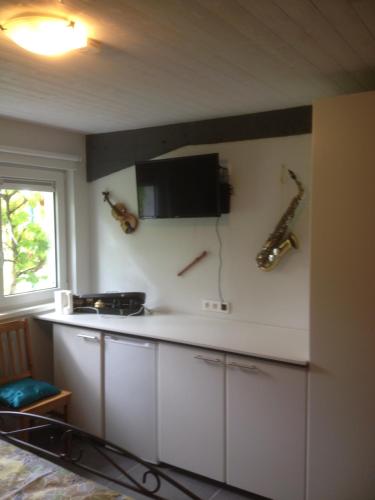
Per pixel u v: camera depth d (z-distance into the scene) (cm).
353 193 213
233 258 319
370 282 213
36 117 316
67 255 382
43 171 357
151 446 295
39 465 185
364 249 213
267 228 305
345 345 221
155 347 288
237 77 226
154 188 330
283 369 242
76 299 349
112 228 377
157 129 346
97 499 163
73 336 324
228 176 317
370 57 197
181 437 282
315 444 235
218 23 162
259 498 262
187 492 181
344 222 216
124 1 145
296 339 273
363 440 222
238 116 310
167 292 352
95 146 379
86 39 175
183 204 319
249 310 315
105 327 306
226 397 263
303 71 217
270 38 175
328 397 229
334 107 215
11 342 329
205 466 274
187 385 277
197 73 220
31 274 355
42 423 312
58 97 263
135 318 331
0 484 172
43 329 352
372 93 207
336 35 174
